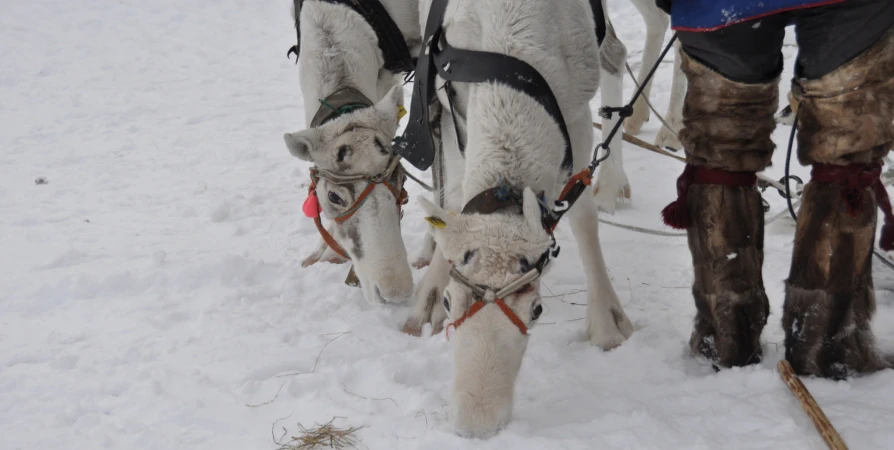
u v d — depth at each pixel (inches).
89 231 250.5
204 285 201.5
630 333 162.4
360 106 173.6
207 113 387.5
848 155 123.5
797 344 133.1
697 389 135.3
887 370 131.5
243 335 172.1
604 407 132.9
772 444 116.6
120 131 369.1
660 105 319.3
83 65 494.9
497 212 123.8
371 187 163.2
